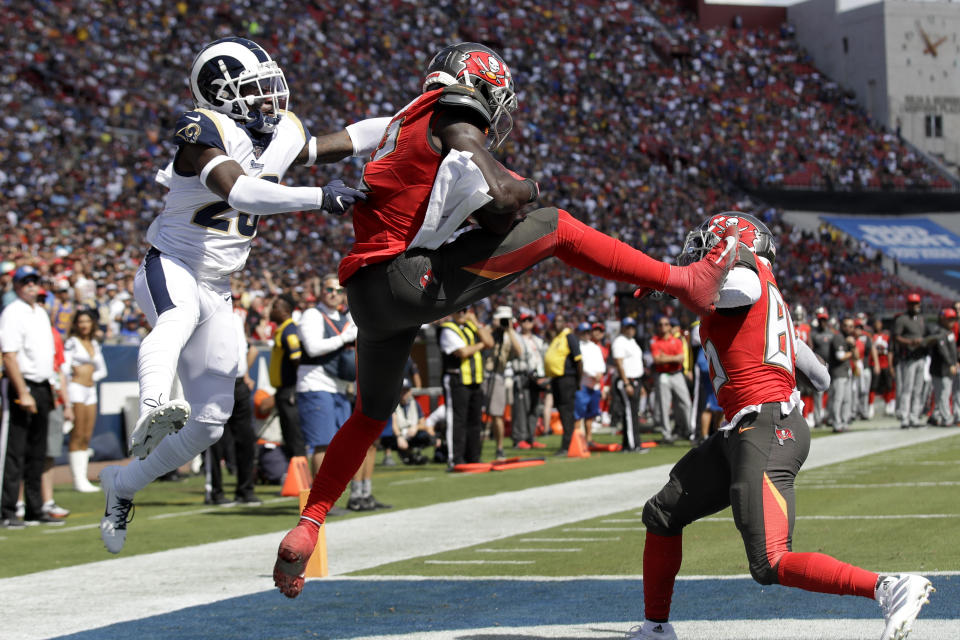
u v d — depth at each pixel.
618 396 46.84
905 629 10.50
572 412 45.62
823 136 144.50
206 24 111.94
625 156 127.12
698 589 16.48
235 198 12.98
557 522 25.42
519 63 134.12
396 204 12.20
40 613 16.41
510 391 55.00
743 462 12.24
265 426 37.59
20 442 28.06
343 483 13.42
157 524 27.64
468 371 40.34
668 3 159.88
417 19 130.75
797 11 162.62
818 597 15.52
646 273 12.30
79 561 22.02
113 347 39.97
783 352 12.55
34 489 28.33
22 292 27.84
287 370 33.38
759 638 12.95
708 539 21.67
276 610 16.06
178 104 100.69
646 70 143.00
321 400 27.97
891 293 118.94
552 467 40.38
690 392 52.16
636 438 46.38
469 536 23.58
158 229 14.36
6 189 79.50
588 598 16.19
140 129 95.88
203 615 15.83
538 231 12.34
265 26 115.69
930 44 152.00
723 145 137.25
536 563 19.59
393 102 117.06
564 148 123.62
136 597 17.62
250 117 13.95
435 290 12.13
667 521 12.95
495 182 11.71
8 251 57.31
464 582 17.94
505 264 12.30
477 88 12.41
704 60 150.25
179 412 12.48
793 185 136.12
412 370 45.31
